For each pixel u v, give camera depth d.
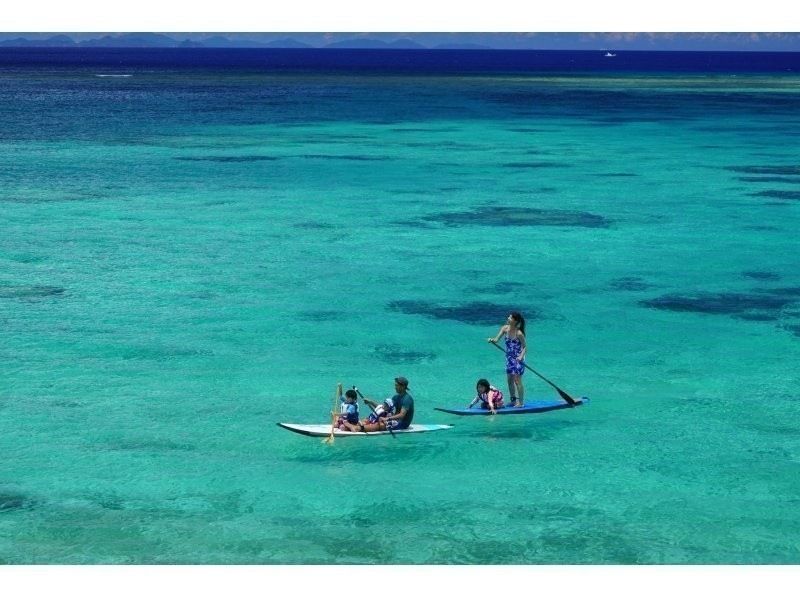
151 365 19.52
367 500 13.39
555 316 23.59
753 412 17.23
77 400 17.44
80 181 44.66
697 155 57.78
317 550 11.94
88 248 30.55
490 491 13.72
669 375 19.31
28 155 53.75
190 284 26.19
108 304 24.09
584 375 19.27
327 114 88.31
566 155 57.47
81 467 14.44
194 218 35.84
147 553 11.82
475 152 58.66
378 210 38.22
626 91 137.62
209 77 178.50
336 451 15.20
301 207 38.66
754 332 22.34
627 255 30.59
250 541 12.15
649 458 15.04
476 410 17.03
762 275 28.03
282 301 24.58
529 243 32.19
